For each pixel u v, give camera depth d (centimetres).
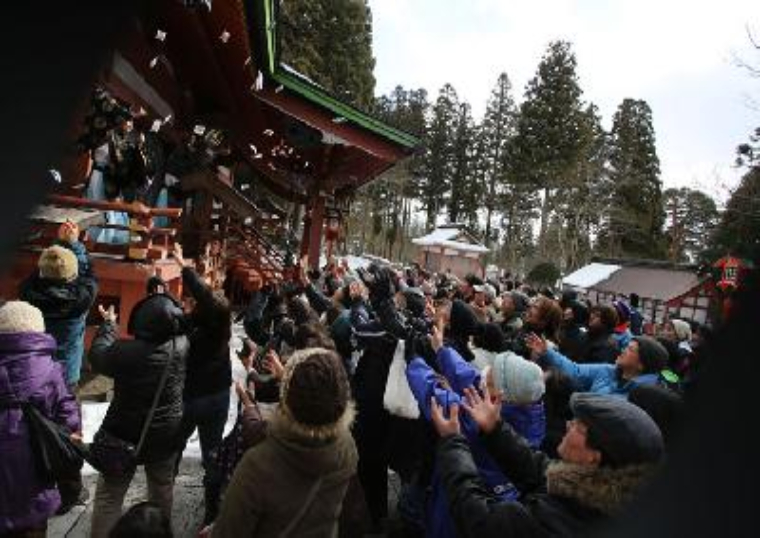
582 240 4853
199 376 374
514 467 238
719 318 76
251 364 380
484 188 6166
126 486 329
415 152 1057
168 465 351
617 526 91
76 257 407
